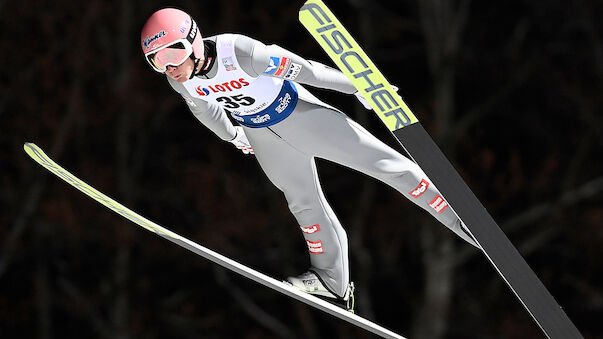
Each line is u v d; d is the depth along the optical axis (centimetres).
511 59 5478
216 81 1549
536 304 1440
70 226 5338
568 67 5484
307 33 5438
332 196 5597
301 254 5597
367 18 5541
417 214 5425
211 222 5494
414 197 1662
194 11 5369
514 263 1442
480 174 5569
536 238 5328
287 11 5406
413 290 5597
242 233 5494
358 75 1490
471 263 5622
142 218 1709
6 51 5353
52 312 5588
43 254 5388
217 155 5528
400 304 5716
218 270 5503
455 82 5669
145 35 1492
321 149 1648
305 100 1641
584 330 5588
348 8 5653
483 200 5594
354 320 1684
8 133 5388
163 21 1482
